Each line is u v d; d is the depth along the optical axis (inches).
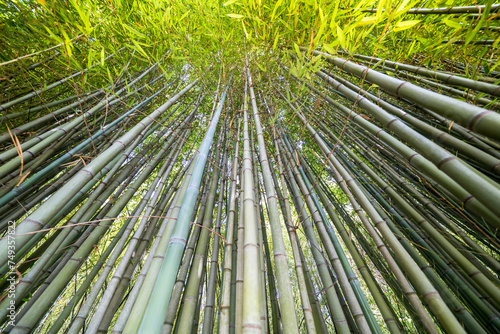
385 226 44.0
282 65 90.4
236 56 108.7
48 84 75.4
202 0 67.8
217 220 65.4
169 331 39.4
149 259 49.2
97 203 62.1
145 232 66.3
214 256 57.1
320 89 84.4
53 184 64.8
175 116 105.3
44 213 27.3
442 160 24.4
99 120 83.0
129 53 83.0
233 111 100.7
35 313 38.1
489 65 52.7
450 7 38.3
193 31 77.9
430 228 55.1
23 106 69.8
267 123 98.9
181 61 96.2
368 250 68.6
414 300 36.9
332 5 52.4
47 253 48.0
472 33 34.4
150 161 81.3
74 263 47.1
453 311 45.8
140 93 94.0
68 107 72.0
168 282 25.7
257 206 56.7
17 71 63.1
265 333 34.3
